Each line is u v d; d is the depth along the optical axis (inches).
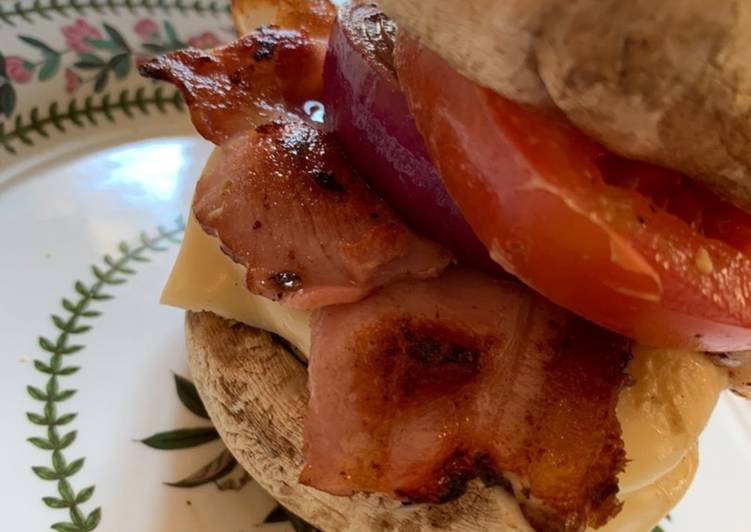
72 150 7.1
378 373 3.9
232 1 5.5
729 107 2.9
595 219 3.1
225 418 4.7
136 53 7.6
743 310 3.3
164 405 5.5
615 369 3.9
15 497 4.7
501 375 3.9
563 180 3.1
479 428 3.8
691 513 5.8
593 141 3.2
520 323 4.0
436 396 3.9
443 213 3.9
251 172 4.2
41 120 7.1
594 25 2.8
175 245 6.7
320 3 5.5
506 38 3.0
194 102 4.5
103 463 5.1
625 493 4.3
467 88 3.2
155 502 4.9
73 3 7.6
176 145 7.5
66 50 7.3
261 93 4.7
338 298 3.9
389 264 3.9
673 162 3.1
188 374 5.7
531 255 3.2
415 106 3.5
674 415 4.3
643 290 3.2
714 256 3.3
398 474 3.9
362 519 4.3
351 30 4.1
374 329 3.9
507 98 3.1
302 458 4.4
